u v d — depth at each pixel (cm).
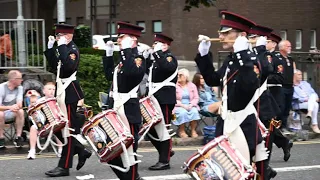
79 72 2119
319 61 2420
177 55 5197
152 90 1512
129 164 1104
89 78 2136
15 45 2109
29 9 3052
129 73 1202
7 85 1753
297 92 2048
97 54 2439
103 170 1498
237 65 997
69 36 1411
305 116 2220
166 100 1514
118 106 1212
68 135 1407
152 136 1514
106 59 1338
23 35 2112
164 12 5253
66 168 1423
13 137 1808
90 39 3055
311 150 1819
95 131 1079
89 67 2128
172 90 1529
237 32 1015
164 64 1502
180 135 1934
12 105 1750
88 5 2667
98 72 2133
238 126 1010
